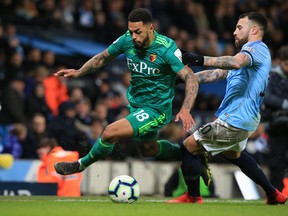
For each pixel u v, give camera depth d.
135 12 26.23
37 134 42.91
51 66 52.78
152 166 42.22
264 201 31.11
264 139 43.62
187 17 66.62
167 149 29.03
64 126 43.78
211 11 69.81
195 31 67.00
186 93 25.62
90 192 39.62
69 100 47.00
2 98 46.22
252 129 26.44
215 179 41.78
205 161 27.70
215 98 57.41
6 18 57.56
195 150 26.77
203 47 63.34
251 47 25.92
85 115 46.22
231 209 23.47
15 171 39.00
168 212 21.50
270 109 36.28
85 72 27.98
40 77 49.09
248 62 25.64
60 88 50.06
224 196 42.03
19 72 49.47
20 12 58.47
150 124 26.77
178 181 39.16
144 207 23.58
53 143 40.03
